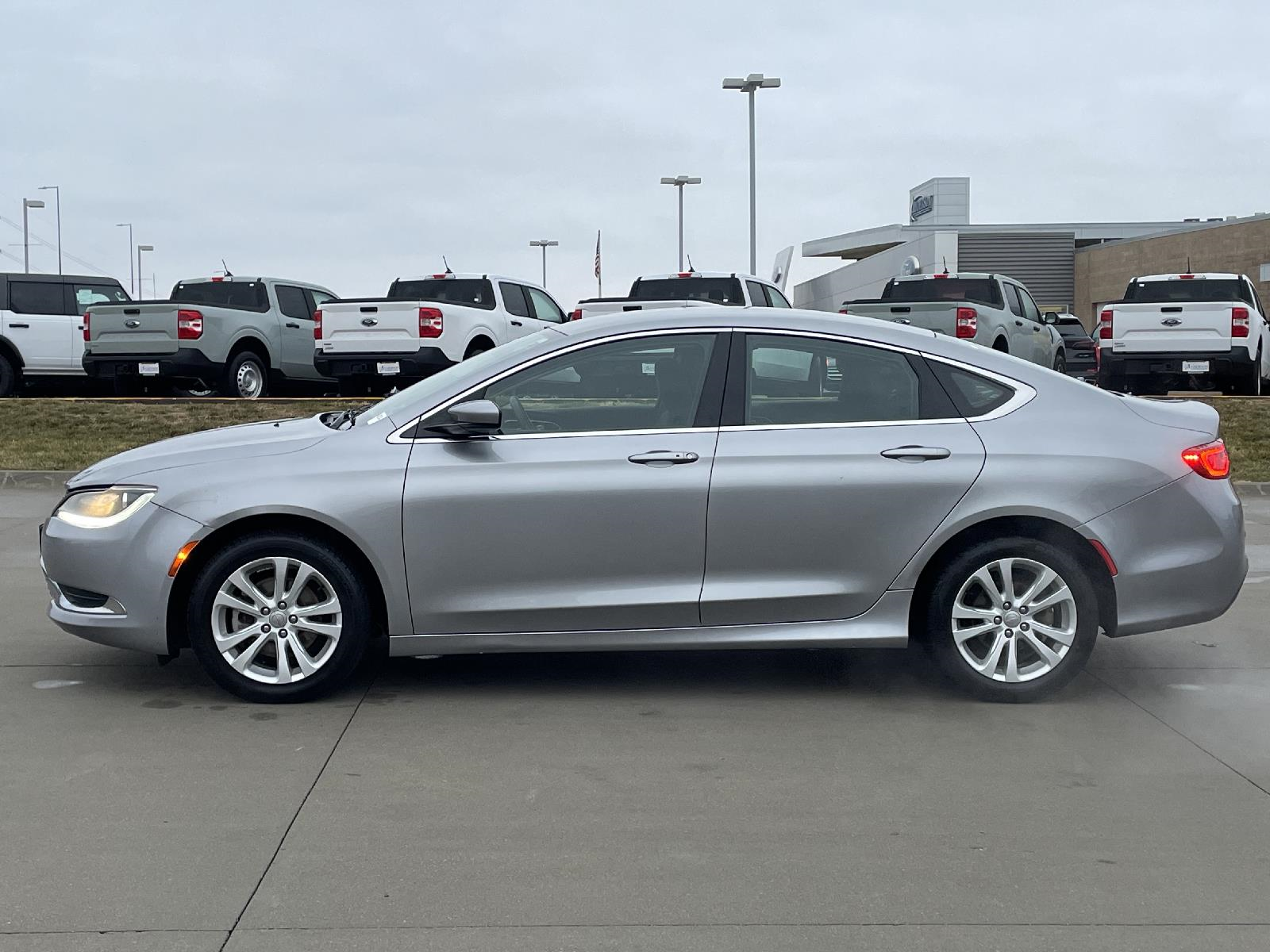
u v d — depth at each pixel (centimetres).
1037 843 422
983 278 1905
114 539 560
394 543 560
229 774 484
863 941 353
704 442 570
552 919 365
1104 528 570
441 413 573
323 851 412
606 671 638
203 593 564
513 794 465
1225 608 587
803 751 516
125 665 640
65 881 387
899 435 574
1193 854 414
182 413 1711
